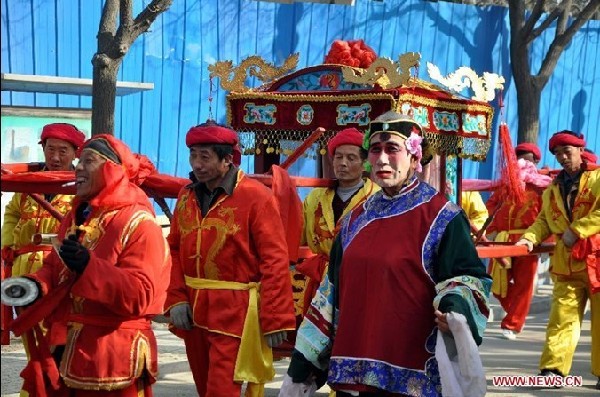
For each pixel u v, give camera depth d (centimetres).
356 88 734
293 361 459
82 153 454
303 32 1236
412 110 701
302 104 732
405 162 438
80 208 475
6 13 1052
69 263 422
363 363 429
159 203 630
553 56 1332
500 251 748
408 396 425
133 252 445
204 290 554
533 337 1073
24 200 654
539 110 1362
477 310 418
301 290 698
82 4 1094
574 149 796
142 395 464
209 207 555
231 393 543
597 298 793
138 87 1021
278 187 616
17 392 701
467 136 763
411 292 428
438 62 1358
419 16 1335
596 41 1510
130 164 462
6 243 659
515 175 810
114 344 445
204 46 1166
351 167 671
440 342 416
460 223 432
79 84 970
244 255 551
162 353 863
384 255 431
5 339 516
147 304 441
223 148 548
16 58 1061
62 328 456
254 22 1198
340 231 458
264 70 774
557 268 804
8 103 1049
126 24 871
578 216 790
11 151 977
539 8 1301
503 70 1414
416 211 436
